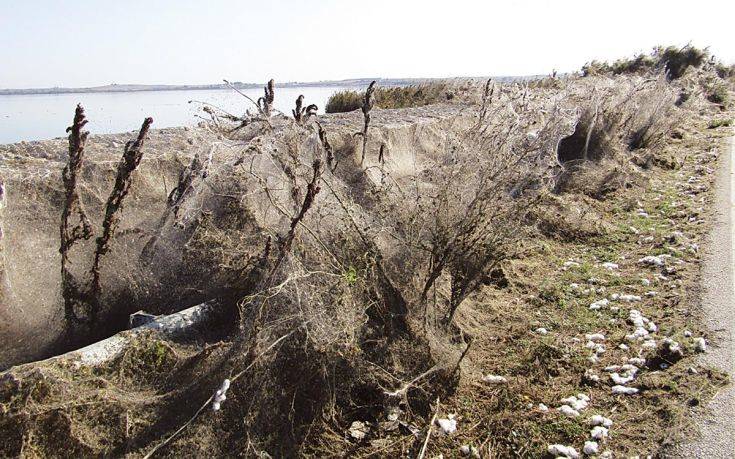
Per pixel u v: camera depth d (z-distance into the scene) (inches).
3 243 130.3
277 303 130.7
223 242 154.9
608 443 120.4
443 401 137.9
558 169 300.4
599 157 353.1
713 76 911.7
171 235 158.9
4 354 126.3
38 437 100.8
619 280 203.0
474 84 624.1
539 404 135.6
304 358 128.5
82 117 125.2
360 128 283.1
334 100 570.3
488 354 159.8
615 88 468.1
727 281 190.5
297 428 122.7
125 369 118.1
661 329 166.1
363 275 148.1
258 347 121.6
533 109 275.6
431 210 164.7
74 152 128.5
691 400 130.4
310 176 163.9
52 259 146.0
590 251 235.9
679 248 226.8
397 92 597.9
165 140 238.8
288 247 135.6
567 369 150.2
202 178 159.9
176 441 108.3
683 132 510.0
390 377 137.7
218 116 187.0
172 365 121.8
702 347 151.0
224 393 106.0
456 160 181.0
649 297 188.4
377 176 237.1
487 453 120.7
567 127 318.7
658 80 491.8
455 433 127.0
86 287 142.6
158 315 144.6
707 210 273.3
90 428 105.9
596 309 182.4
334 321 133.2
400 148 295.0
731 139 466.6
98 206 164.1
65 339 136.6
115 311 147.0
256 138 168.9
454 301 162.2
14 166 175.8
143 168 183.9
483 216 159.8
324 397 129.0
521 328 172.1
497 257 162.6
